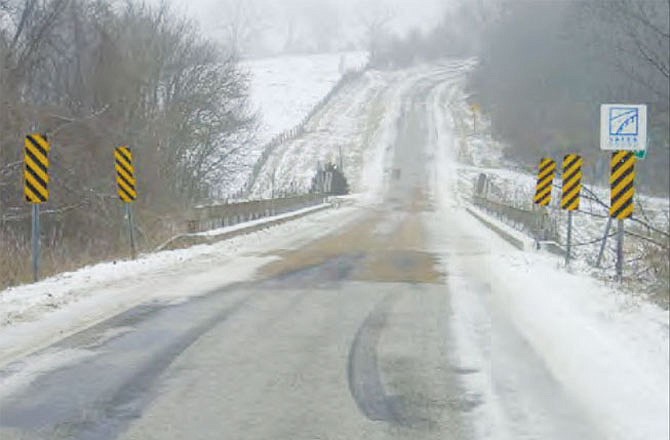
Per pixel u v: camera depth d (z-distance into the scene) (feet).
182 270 49.34
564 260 55.52
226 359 25.76
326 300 37.78
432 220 120.37
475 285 43.06
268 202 107.34
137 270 48.65
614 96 168.55
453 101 362.33
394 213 145.07
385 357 26.05
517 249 65.98
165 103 111.24
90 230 72.79
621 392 21.45
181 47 119.14
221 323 31.81
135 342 28.14
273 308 35.47
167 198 92.48
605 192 139.33
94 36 88.69
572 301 35.45
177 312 34.19
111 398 21.31
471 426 19.10
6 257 49.06
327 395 21.67
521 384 22.67
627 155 43.98
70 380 23.07
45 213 67.15
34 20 79.30
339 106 356.18
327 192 191.11
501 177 227.40
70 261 52.85
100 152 76.95
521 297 38.34
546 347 27.20
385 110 346.13
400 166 256.11
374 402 21.04
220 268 50.55
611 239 71.51
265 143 275.80
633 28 144.87
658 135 156.35
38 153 43.57
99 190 74.54
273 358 25.91
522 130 252.01
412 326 31.30
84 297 37.73
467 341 28.40
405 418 19.70
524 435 18.43
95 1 92.43
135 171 85.15
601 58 179.11
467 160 263.90
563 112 206.80
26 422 19.31
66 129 73.97
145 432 18.63
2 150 65.77
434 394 21.75
